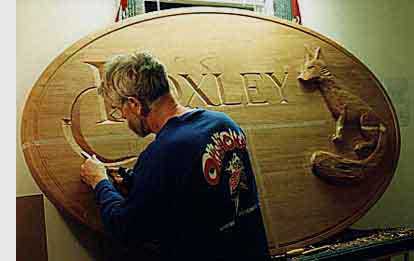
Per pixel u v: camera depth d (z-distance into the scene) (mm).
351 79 2025
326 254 1759
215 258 1355
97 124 1552
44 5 1716
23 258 1484
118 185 1519
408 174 2365
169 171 1317
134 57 1445
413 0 2449
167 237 1369
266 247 1476
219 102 1746
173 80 1680
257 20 1888
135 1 1834
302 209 1844
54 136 1509
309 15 2217
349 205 1944
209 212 1338
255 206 1464
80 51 1575
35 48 1691
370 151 2014
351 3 2318
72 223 1666
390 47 2408
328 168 1903
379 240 1880
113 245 1682
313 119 1917
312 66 1940
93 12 1791
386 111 2082
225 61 1787
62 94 1533
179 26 1734
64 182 1503
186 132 1345
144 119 1447
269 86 1855
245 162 1447
